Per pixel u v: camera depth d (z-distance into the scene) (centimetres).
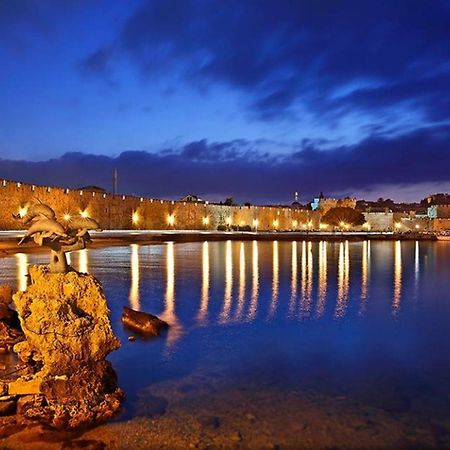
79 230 707
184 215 8212
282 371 850
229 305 1485
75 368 652
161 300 1559
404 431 621
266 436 600
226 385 776
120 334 1081
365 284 2091
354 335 1122
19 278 1898
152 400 708
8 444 566
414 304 1562
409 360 923
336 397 731
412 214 13350
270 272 2500
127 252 3903
